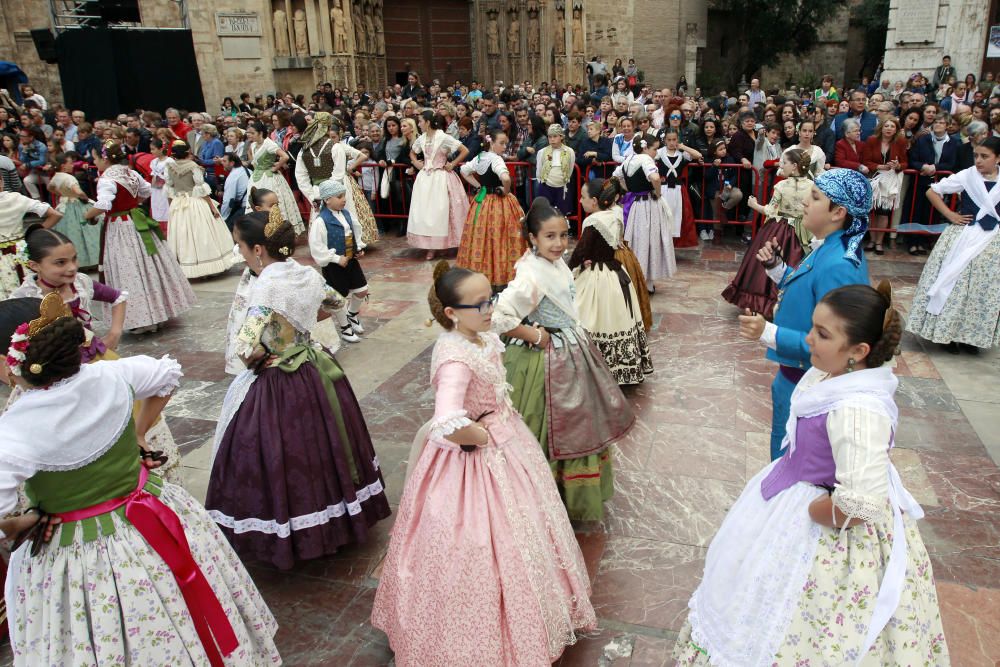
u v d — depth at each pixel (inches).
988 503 138.6
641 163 255.3
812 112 426.6
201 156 429.1
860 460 70.4
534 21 889.5
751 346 219.1
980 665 100.0
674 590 117.4
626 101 473.1
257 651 96.6
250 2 727.1
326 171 319.0
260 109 641.6
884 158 314.3
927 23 666.8
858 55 1254.9
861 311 72.4
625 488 147.0
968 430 167.2
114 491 82.9
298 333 121.9
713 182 346.6
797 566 75.5
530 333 121.3
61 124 541.3
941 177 308.7
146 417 93.2
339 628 111.9
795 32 1157.1
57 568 80.4
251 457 115.8
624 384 190.5
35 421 76.8
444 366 95.0
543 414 126.0
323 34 744.3
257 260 121.3
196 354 230.4
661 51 1057.5
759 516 80.4
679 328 236.4
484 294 94.2
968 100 541.6
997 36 647.8
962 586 115.8
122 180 233.3
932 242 315.6
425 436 103.4
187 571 85.7
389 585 100.0
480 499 93.4
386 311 264.2
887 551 75.1
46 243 121.0
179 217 305.7
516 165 365.7
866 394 73.5
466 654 88.9
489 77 924.6
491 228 286.2
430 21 895.1
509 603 90.1
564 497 131.0
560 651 96.4
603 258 183.9
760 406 180.4
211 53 724.0
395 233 393.4
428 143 327.6
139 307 242.5
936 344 220.7
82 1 706.2
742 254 327.3
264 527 117.6
